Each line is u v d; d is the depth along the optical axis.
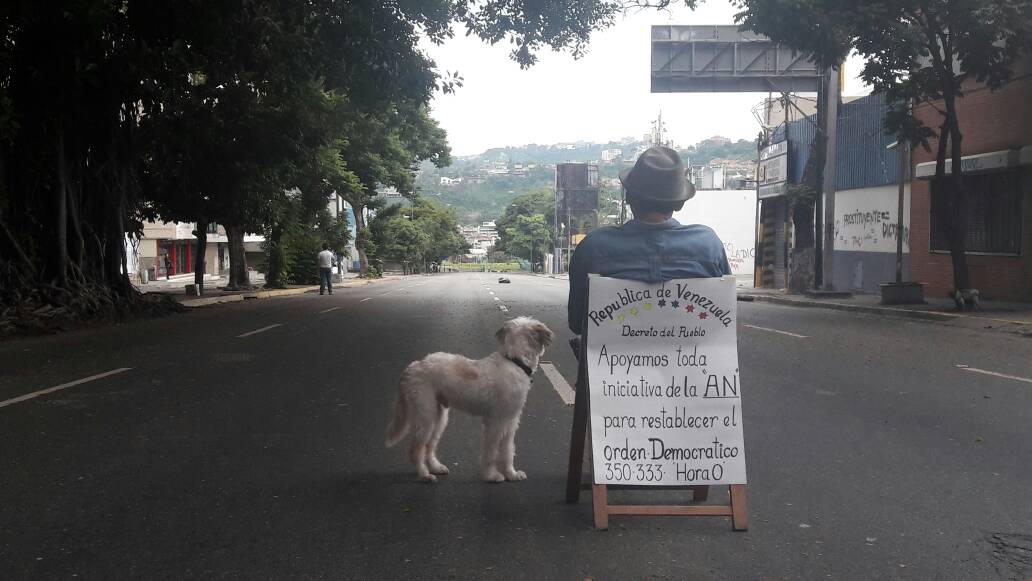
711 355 4.24
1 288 15.12
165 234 46.44
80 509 4.66
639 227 4.29
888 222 23.92
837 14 14.70
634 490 5.04
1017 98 18.08
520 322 5.09
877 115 24.41
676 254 4.25
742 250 47.12
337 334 13.78
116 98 16.92
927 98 17.16
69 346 12.46
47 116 16.06
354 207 54.97
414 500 4.84
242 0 15.00
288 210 31.55
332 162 32.03
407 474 5.39
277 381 8.95
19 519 4.50
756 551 4.05
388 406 7.57
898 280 19.44
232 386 8.63
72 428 6.67
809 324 15.33
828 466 5.55
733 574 3.77
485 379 5.04
